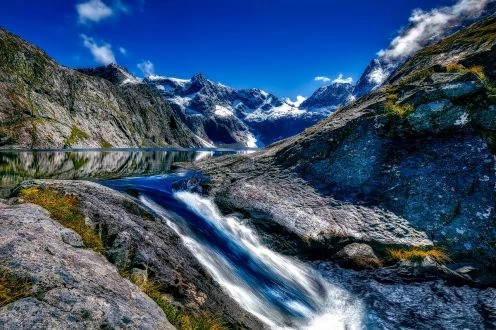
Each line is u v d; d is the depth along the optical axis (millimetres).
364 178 17906
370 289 12125
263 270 12750
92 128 162750
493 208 14336
